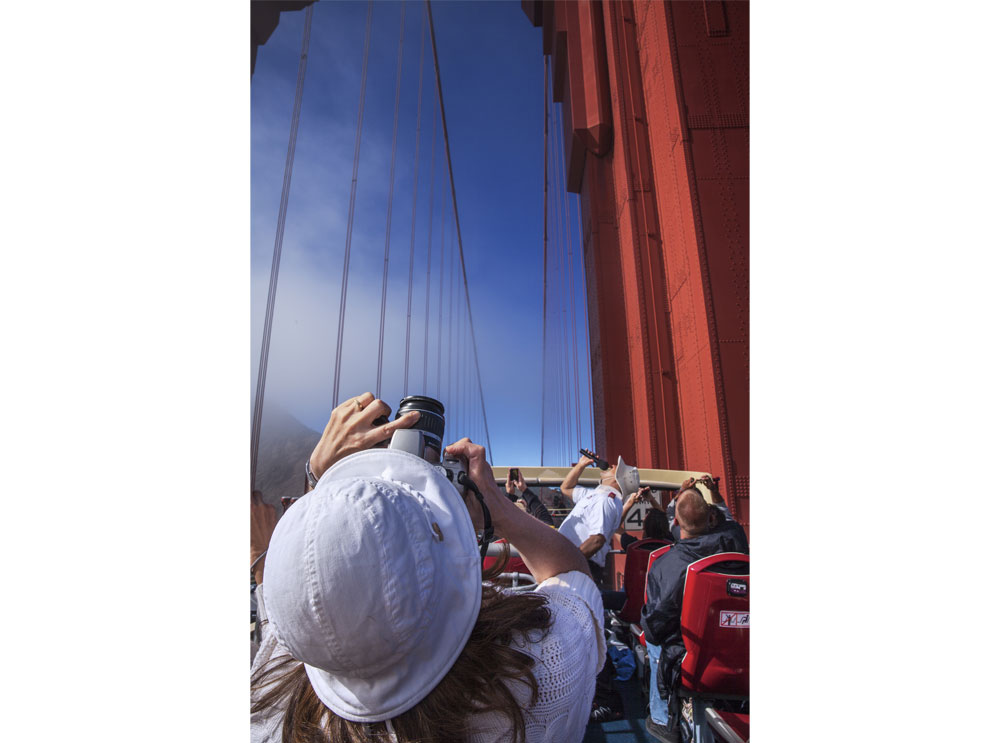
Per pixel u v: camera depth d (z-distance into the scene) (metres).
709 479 2.28
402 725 0.38
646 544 1.90
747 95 6.99
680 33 7.28
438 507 0.43
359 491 0.38
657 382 7.96
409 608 0.35
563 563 0.53
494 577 0.53
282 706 0.47
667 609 1.24
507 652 0.41
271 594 0.36
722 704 1.22
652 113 8.50
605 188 14.05
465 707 0.38
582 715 0.45
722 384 6.10
